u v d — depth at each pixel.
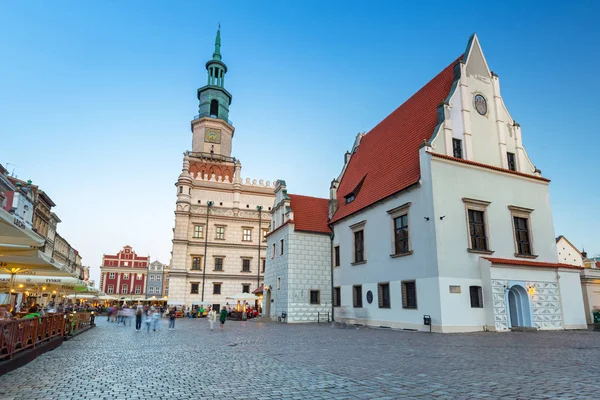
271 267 39.38
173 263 58.00
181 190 60.72
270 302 39.81
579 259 37.31
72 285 26.44
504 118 28.44
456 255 22.86
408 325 24.00
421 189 24.20
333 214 36.94
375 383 7.98
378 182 30.25
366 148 36.91
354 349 14.02
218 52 75.56
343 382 8.12
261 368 9.98
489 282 22.64
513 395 6.80
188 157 63.88
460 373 8.93
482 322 22.52
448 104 25.94
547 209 27.64
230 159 66.62
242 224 62.94
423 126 28.28
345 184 37.28
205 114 69.44
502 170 26.17
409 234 24.88
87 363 11.15
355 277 31.06
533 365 9.89
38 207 49.16
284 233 36.44
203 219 61.41
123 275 108.00
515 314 24.12
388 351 13.30
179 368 10.13
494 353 12.35
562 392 6.97
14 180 42.53
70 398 7.00
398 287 25.47
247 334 21.69
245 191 64.81
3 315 13.59
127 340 18.61
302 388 7.61
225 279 60.00
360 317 29.69
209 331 24.58
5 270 17.62
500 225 25.11
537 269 24.44
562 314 24.50
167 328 28.64
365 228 30.11
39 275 20.88
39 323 13.09
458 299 22.22
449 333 21.05
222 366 10.38
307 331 23.78
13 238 11.32
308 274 34.88
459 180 24.36
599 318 27.67
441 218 22.97
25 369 10.11
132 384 8.14
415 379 8.32
